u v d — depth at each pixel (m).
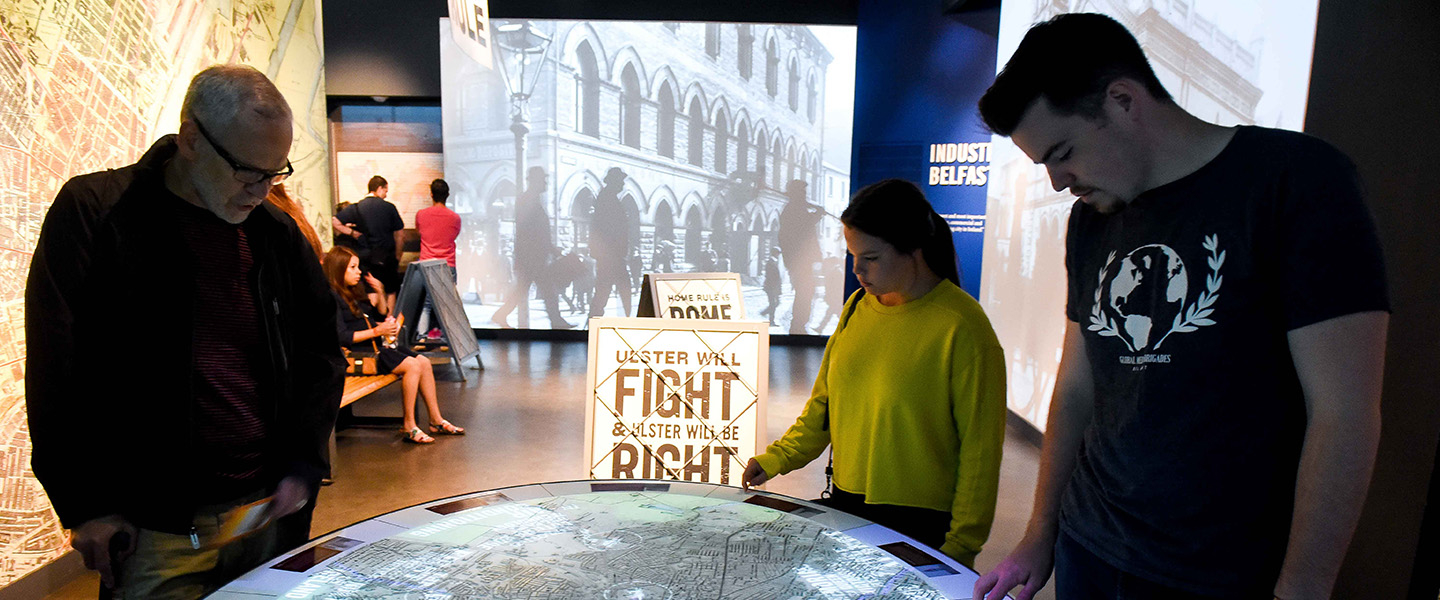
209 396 1.28
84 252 1.13
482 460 3.72
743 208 7.09
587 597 0.94
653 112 6.93
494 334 7.21
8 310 2.16
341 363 1.54
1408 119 1.75
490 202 6.98
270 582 0.98
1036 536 1.17
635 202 7.06
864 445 1.50
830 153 6.99
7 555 2.19
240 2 3.57
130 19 2.64
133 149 2.67
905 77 5.78
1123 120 0.88
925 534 1.44
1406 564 1.79
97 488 1.17
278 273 1.39
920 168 5.84
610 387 2.22
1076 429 1.18
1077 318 1.17
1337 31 1.80
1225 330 0.86
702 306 3.37
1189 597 0.92
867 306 1.54
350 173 7.12
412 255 7.24
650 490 1.39
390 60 6.70
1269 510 0.87
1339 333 0.76
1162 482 0.93
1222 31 2.37
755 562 1.07
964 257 5.80
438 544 1.11
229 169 1.16
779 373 5.87
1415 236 1.75
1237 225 0.84
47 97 2.26
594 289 7.16
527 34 6.73
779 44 6.84
